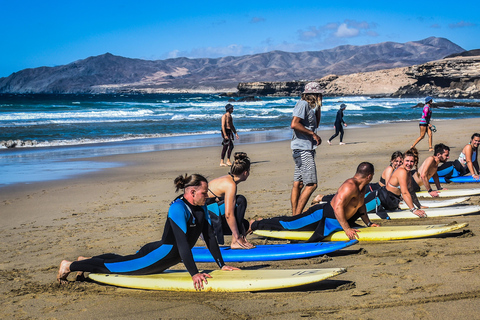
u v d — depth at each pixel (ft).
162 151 50.60
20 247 17.54
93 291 12.71
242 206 16.28
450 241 15.57
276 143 56.95
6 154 49.29
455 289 10.92
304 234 16.88
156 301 11.66
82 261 13.15
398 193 20.22
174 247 12.10
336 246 14.32
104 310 11.25
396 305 10.28
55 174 36.01
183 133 74.13
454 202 21.94
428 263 13.12
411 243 15.65
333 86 460.55
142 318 10.62
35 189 30.07
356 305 10.48
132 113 124.67
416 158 19.44
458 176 28.84
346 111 142.00
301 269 12.41
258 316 10.30
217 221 15.80
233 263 14.88
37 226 20.92
